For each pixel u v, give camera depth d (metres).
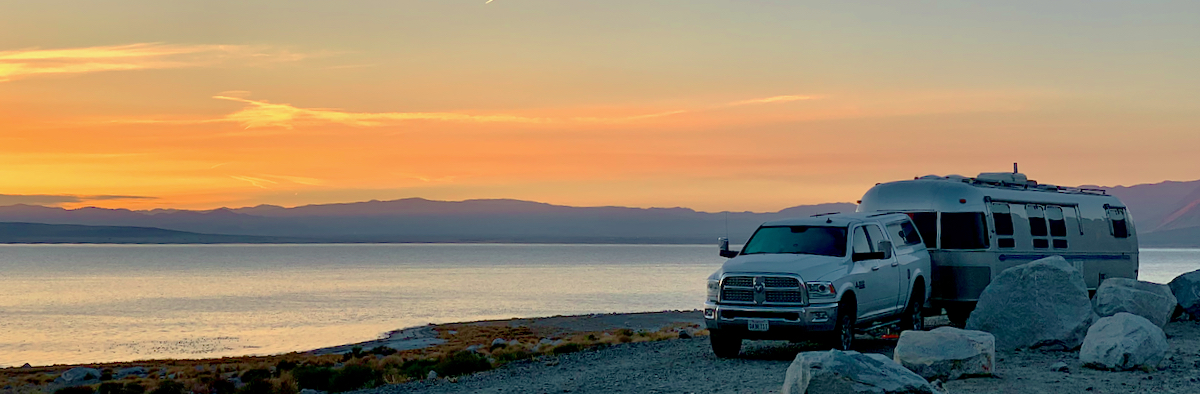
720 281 15.05
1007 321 15.07
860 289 15.12
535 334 51.88
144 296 158.62
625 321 60.47
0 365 58.94
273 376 26.50
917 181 19.69
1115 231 23.16
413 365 21.94
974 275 18.59
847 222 15.90
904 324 17.41
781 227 16.33
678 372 13.92
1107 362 12.27
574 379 14.11
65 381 31.53
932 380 11.48
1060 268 15.23
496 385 14.16
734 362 14.89
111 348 71.50
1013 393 10.52
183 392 22.78
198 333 85.75
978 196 18.81
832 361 9.05
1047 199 20.78
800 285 14.29
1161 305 17.19
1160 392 10.45
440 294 156.25
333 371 21.19
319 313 112.56
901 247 17.30
